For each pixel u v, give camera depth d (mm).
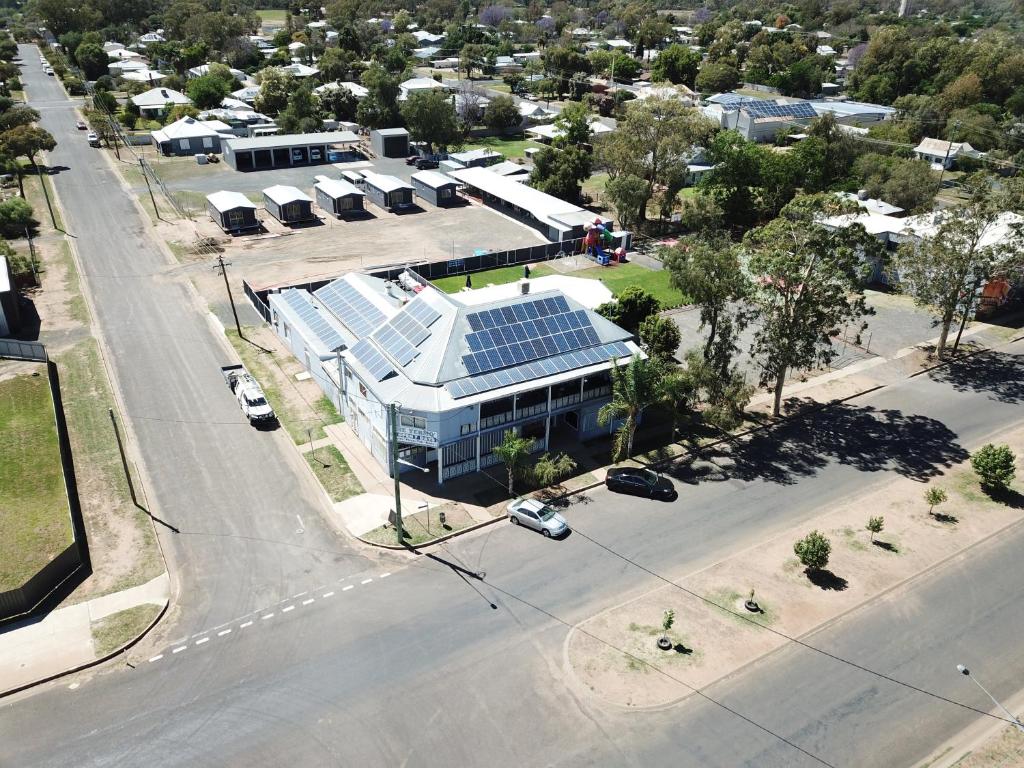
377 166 137250
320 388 62625
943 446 56969
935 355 71250
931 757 32438
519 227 107062
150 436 55469
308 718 33938
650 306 69062
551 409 53656
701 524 47844
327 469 52312
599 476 52562
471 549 45312
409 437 48906
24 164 126562
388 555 44688
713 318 58938
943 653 38000
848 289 54344
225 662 36969
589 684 35812
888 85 185250
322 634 38781
